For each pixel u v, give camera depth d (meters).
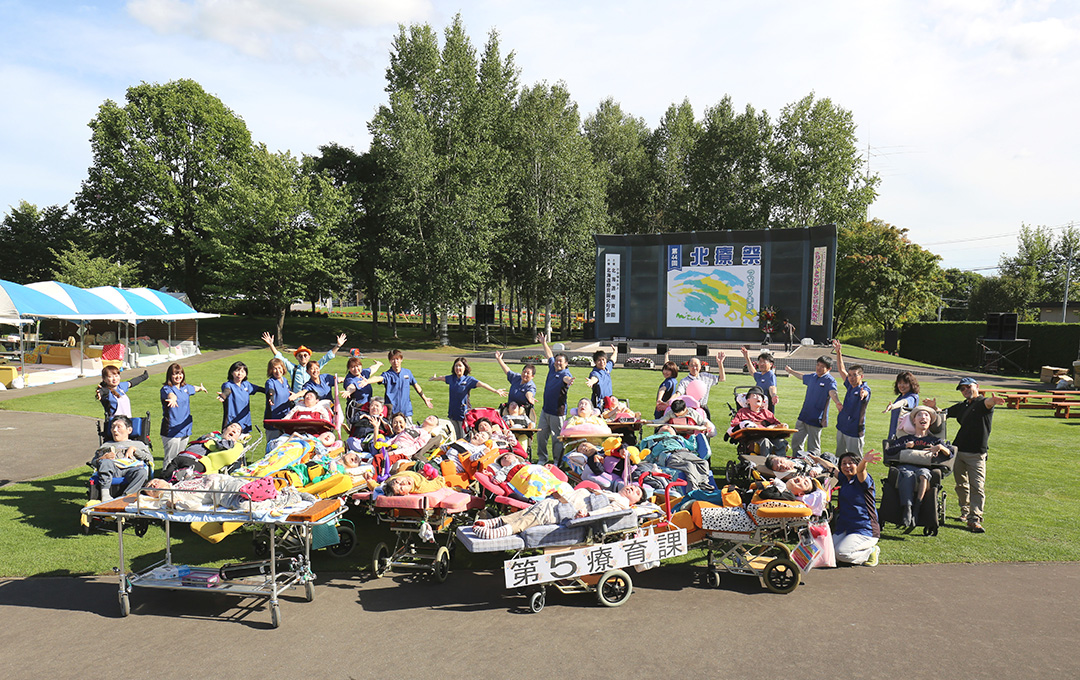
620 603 5.61
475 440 7.91
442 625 5.21
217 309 58.47
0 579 6.14
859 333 53.81
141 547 6.94
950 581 6.12
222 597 5.80
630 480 7.10
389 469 7.45
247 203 38.62
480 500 6.73
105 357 25.78
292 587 6.02
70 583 6.07
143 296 30.09
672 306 39.38
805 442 9.59
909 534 7.51
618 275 40.16
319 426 7.90
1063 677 4.39
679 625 5.20
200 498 5.67
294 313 63.97
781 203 51.47
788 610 5.49
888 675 4.41
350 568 6.45
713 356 31.61
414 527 6.23
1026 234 66.38
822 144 50.16
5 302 21.69
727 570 6.04
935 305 52.97
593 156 51.91
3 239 52.31
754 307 37.72
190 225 45.78
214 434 7.69
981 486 7.60
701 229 54.84
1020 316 58.38
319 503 5.96
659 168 56.28
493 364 29.77
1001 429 15.14
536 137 43.66
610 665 4.55
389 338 50.88
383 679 4.38
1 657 4.69
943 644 4.87
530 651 4.77
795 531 6.43
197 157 45.69
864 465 6.64
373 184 42.84
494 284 52.03
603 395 10.29
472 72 42.78
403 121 38.94
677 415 9.16
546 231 43.22
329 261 40.47
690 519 6.20
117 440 7.84
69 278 40.31
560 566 5.40
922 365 33.19
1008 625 5.19
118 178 44.66
